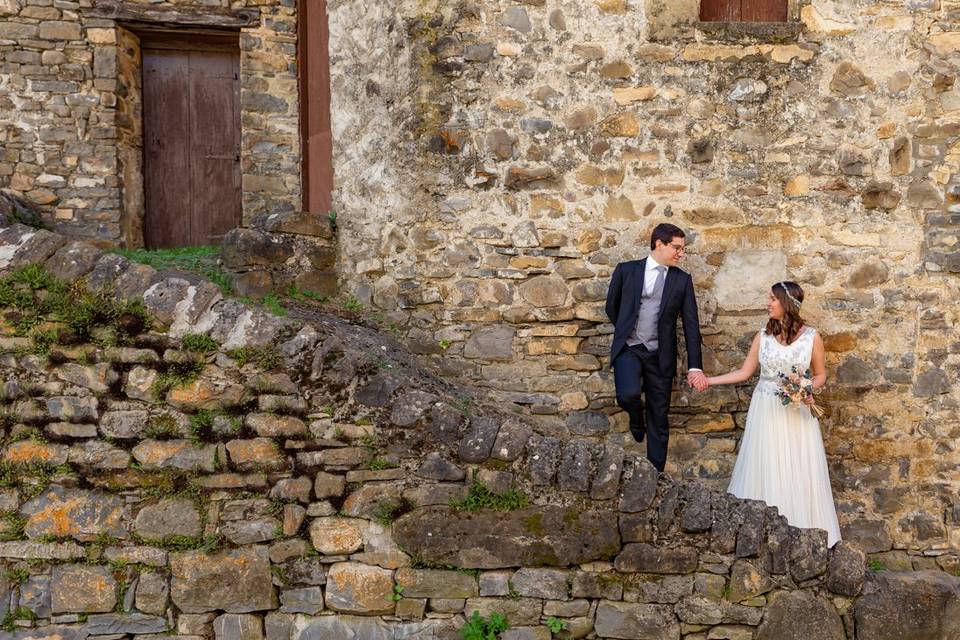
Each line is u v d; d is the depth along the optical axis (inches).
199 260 199.6
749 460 155.6
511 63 175.5
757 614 135.6
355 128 189.8
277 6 257.4
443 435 137.2
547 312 177.5
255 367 135.8
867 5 172.9
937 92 173.9
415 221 178.1
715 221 176.9
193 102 270.1
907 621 135.9
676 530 136.9
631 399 157.6
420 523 136.2
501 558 136.6
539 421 176.1
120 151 249.8
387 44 180.4
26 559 132.6
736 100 175.3
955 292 175.5
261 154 259.6
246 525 135.2
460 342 178.4
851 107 174.7
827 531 150.4
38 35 240.2
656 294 161.6
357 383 137.8
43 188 243.8
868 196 175.2
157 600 133.6
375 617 136.6
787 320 153.6
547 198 177.0
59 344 133.2
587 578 136.6
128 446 133.9
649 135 176.2
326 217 191.3
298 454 136.3
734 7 181.9
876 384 175.8
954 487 175.8
